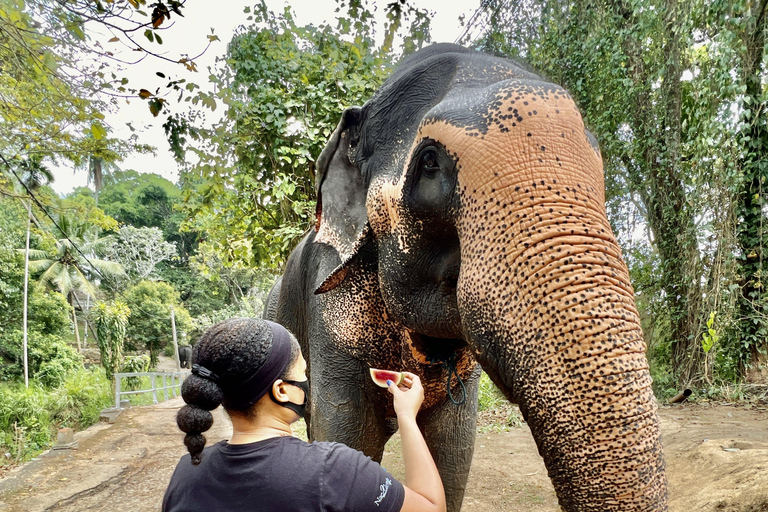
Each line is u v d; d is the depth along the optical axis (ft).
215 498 3.85
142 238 130.52
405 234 5.98
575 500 4.24
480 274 4.70
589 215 4.51
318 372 8.34
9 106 20.84
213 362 4.06
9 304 76.64
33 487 20.62
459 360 7.55
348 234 7.22
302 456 3.91
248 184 20.71
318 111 20.48
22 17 13.21
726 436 16.61
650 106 28.17
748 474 11.53
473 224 4.85
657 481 4.06
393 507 3.87
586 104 28.22
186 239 183.21
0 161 27.48
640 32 26.91
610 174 29.37
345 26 18.94
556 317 4.25
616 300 4.25
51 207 69.87
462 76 6.01
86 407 52.31
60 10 11.82
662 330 28.78
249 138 19.88
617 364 4.09
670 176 27.84
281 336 4.29
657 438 4.12
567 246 4.37
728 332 26.50
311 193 21.20
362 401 8.09
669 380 27.40
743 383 25.57
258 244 22.21
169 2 9.41
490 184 4.75
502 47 11.74
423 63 6.58
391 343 7.64
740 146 24.94
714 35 25.22
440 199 5.35
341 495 3.77
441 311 5.88
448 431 8.42
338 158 7.54
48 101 19.79
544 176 4.58
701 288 26.53
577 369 4.14
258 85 20.83
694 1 24.91
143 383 76.64
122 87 11.09
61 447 27.12
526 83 5.02
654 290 29.07
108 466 23.61
